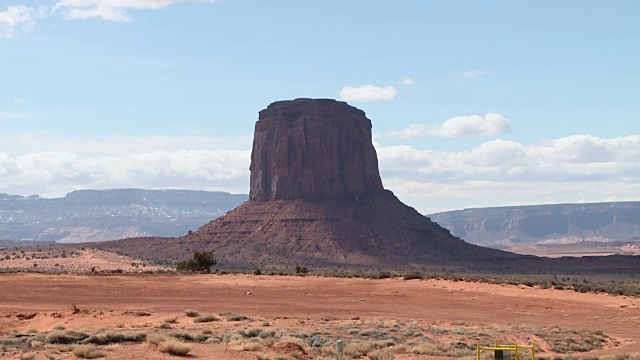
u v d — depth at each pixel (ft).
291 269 589.32
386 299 241.55
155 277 287.89
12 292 225.56
